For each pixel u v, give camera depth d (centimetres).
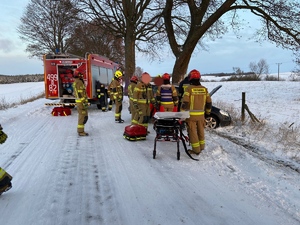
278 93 2456
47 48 3778
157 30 2262
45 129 947
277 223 353
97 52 3491
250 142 779
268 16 1378
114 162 586
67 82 1347
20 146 712
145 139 794
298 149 709
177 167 555
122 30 2303
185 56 1385
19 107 1538
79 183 473
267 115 1285
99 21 2262
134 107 823
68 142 761
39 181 479
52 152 659
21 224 345
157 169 543
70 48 3619
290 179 493
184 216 369
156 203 404
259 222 355
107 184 470
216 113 971
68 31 3278
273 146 733
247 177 502
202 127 630
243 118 1066
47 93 1338
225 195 431
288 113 1352
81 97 827
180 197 423
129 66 2208
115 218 362
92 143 750
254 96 2317
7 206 389
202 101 618
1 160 593
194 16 1366
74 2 2138
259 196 426
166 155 637
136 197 422
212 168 549
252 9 1378
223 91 2839
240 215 372
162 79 773
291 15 1355
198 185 468
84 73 1319
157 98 774
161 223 352
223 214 374
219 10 1280
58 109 1284
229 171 532
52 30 3662
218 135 850
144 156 629
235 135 875
